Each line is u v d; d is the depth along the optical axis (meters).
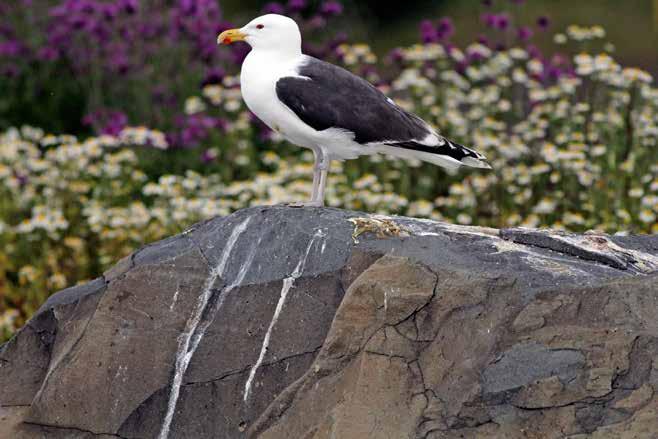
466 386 8.65
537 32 30.61
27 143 17.02
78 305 10.38
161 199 15.80
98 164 16.47
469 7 33.16
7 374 10.46
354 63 18.89
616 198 14.79
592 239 9.91
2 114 20.47
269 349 9.61
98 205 15.66
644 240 10.27
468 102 17.52
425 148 10.88
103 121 19.11
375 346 8.95
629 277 8.84
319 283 9.60
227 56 19.81
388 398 8.78
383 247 9.55
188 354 9.83
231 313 9.81
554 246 9.70
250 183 15.34
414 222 10.02
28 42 21.03
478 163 11.24
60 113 20.75
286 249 9.84
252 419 9.57
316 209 10.12
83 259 15.32
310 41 20.72
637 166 15.16
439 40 18.84
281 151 18.08
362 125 10.56
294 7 19.77
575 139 15.59
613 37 30.52
